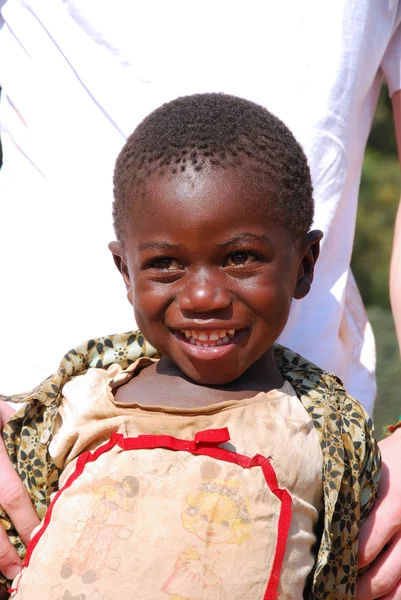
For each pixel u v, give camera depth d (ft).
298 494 10.68
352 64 13.76
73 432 11.24
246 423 10.68
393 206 45.29
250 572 10.02
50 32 14.01
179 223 10.37
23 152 14.32
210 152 10.56
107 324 13.61
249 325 10.69
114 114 13.69
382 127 46.83
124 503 10.27
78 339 13.65
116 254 11.90
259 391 11.25
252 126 10.93
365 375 14.97
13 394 13.67
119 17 13.60
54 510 10.72
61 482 11.27
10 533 11.91
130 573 9.93
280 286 10.78
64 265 13.80
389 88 14.88
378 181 45.73
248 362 10.89
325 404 11.44
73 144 13.91
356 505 11.18
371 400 14.93
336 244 14.21
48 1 14.06
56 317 13.76
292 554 10.41
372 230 44.93
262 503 10.25
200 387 11.19
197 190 10.38
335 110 13.70
